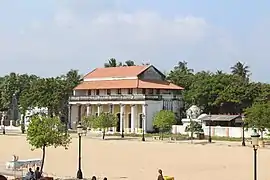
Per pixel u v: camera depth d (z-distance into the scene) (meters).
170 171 43.72
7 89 142.88
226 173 42.47
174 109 114.69
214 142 80.69
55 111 124.12
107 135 98.31
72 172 42.09
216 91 114.88
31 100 124.06
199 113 108.38
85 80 124.12
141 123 109.06
